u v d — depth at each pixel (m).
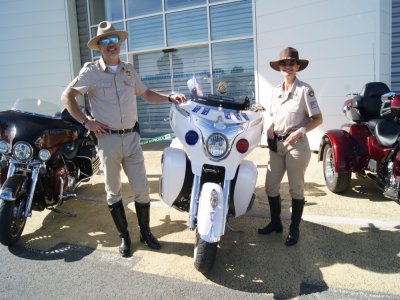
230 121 3.34
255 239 4.01
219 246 3.87
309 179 6.08
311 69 7.97
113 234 4.30
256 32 8.68
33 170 4.01
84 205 5.25
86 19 10.81
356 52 7.31
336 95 7.67
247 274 3.35
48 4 10.62
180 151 3.64
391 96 4.77
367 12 7.08
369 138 4.93
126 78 3.69
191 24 9.62
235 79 9.32
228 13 9.15
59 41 10.73
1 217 3.73
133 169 3.83
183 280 3.29
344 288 3.10
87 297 3.09
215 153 3.27
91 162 5.12
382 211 4.63
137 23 10.30
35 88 11.08
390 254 3.60
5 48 11.11
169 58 10.18
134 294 3.11
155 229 4.35
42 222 4.68
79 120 3.65
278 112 3.83
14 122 3.98
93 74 3.59
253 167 3.61
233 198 3.54
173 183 3.52
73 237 4.24
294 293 3.06
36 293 3.17
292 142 3.63
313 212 4.66
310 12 7.81
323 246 3.80
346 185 5.16
